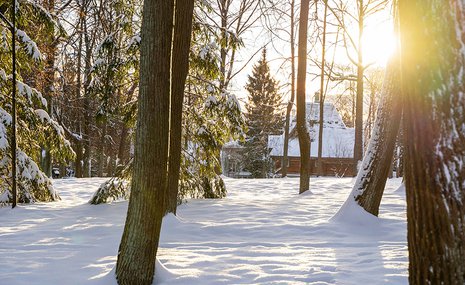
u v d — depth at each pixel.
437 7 2.24
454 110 2.21
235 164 42.44
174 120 8.47
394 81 8.11
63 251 6.38
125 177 11.25
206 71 11.31
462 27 2.21
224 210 10.05
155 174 4.53
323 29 21.64
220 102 11.55
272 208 10.35
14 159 10.41
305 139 13.88
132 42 10.80
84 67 22.69
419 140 2.29
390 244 6.71
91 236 7.54
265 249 6.40
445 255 2.18
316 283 4.55
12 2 10.48
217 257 5.83
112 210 10.23
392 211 9.57
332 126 43.72
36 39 13.00
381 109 8.32
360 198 8.31
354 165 21.64
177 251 6.28
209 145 11.64
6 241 7.12
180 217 8.92
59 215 9.75
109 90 11.27
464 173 2.19
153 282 4.70
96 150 33.97
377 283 4.53
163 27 4.49
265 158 38.78
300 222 8.51
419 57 2.29
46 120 11.82
